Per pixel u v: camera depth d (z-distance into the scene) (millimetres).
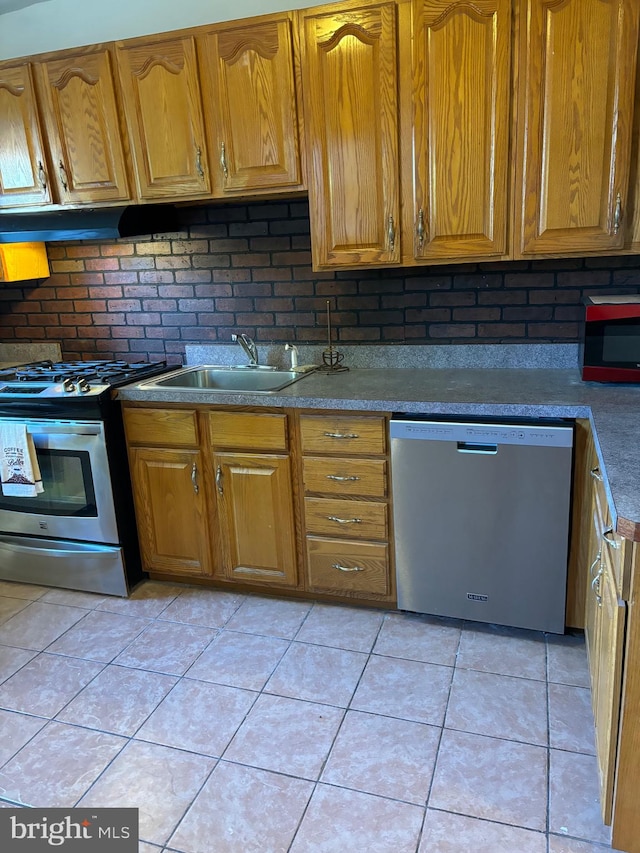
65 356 3395
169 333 3154
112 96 2553
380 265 2422
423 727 1914
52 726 1991
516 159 2184
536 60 2072
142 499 2729
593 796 1647
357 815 1630
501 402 2121
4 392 2705
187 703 2068
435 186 2277
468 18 2102
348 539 2461
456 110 2188
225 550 2684
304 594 2650
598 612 1704
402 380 2543
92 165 2668
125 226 2607
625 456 1529
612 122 2055
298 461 2453
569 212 2168
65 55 2572
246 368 2953
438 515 2273
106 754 1870
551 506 2121
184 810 1667
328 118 2322
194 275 3023
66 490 2727
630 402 2043
